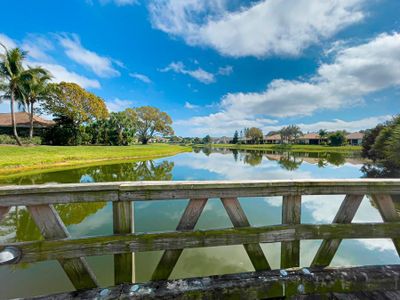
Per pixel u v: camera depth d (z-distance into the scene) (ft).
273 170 45.55
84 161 51.21
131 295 4.46
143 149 89.15
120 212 4.71
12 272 8.96
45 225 4.46
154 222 14.93
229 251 11.12
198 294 4.61
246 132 281.74
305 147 159.63
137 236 4.74
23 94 59.88
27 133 82.99
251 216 16.35
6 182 26.81
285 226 5.30
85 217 15.47
